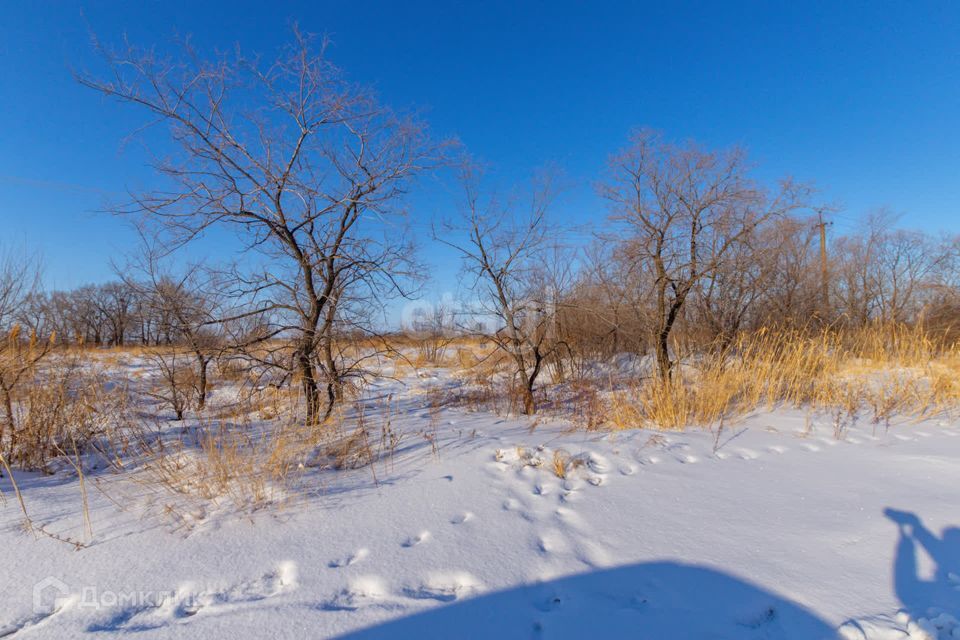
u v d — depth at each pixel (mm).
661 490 3830
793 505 3535
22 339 5367
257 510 3502
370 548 2967
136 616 2389
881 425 5789
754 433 5512
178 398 7754
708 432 5570
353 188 6262
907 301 16547
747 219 7957
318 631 2238
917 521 3227
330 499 3703
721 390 6422
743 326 9492
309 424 5844
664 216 8102
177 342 6918
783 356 7664
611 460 4508
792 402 6867
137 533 3176
